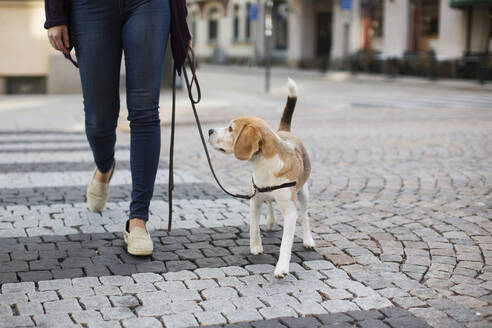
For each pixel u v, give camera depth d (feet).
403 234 13.35
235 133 10.57
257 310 9.23
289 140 11.66
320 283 10.38
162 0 11.53
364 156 23.82
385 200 16.61
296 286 10.23
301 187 11.62
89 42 11.46
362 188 18.16
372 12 93.76
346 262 11.48
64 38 11.68
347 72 94.22
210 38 133.80
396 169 21.13
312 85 70.95
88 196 14.40
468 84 70.03
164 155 23.86
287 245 10.59
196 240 12.73
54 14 11.41
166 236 12.95
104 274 10.61
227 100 48.29
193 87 62.28
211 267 11.12
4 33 47.65
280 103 47.16
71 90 50.39
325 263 11.40
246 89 62.44
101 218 14.16
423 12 85.61
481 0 71.87
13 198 15.97
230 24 125.08
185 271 10.85
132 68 11.53
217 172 20.59
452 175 19.99
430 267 11.29
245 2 120.16
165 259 11.49
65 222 13.78
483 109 44.45
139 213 11.82
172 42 12.10
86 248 12.01
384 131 31.58
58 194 16.52
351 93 59.52
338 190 17.88
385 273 10.92
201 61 135.03
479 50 77.82
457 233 13.43
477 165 21.76
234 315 9.02
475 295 9.95
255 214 11.71
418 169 21.12
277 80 79.15
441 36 81.66
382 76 86.17
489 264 11.45
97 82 11.73
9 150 23.56
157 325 8.60
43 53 49.03
